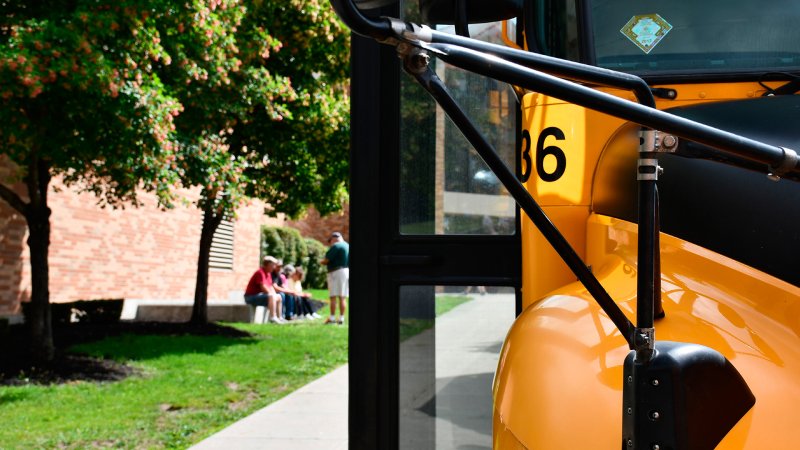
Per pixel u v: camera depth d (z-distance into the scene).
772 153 1.11
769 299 1.36
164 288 20.22
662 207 1.65
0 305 13.93
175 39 9.52
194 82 10.32
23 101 7.86
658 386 1.03
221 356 11.80
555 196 2.02
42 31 7.23
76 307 14.84
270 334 15.24
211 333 14.80
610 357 1.22
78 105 7.84
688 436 1.02
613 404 1.15
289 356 12.10
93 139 8.23
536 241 2.06
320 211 16.34
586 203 2.00
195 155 10.79
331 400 8.81
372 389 2.80
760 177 1.49
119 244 17.98
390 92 2.87
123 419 7.58
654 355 1.05
